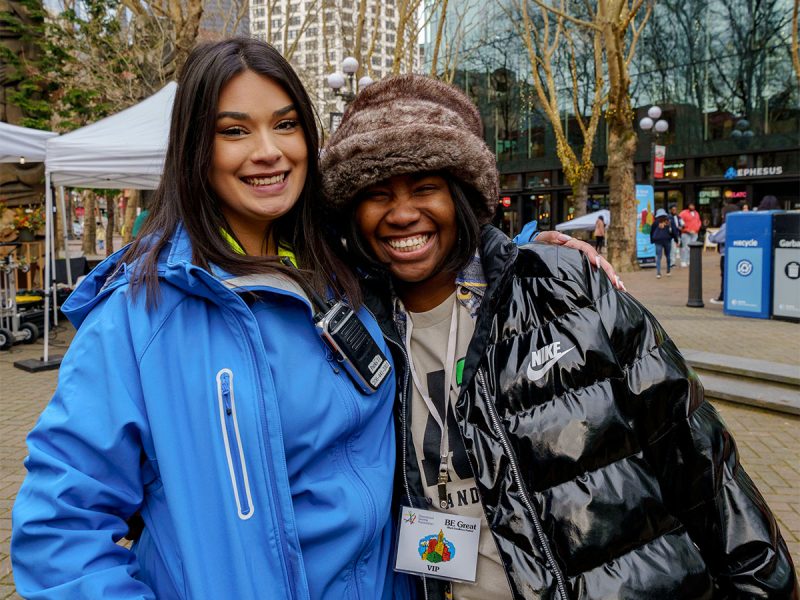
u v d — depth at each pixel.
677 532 1.28
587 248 1.46
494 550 1.33
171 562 1.09
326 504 1.17
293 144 1.25
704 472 1.28
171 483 1.07
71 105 11.31
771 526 1.27
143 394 1.09
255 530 1.08
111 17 12.28
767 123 23.20
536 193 30.41
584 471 1.25
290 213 1.41
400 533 1.38
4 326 8.54
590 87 25.00
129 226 22.39
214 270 1.18
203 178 1.19
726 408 5.29
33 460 1.06
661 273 16.17
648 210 18.66
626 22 13.05
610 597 1.18
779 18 22.30
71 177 8.48
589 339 1.30
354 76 12.81
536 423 1.27
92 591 0.98
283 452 1.10
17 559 1.03
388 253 1.44
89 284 1.21
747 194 24.53
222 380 1.11
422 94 1.45
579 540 1.20
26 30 10.66
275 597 1.07
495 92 30.23
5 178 9.89
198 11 10.15
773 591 1.20
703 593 1.24
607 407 1.27
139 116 7.09
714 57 24.03
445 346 1.46
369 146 1.32
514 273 1.39
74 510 1.02
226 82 1.18
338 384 1.23
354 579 1.21
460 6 26.70
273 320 1.21
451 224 1.41
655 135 19.50
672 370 1.32
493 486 1.27
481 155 1.38
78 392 1.08
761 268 9.11
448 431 1.38
